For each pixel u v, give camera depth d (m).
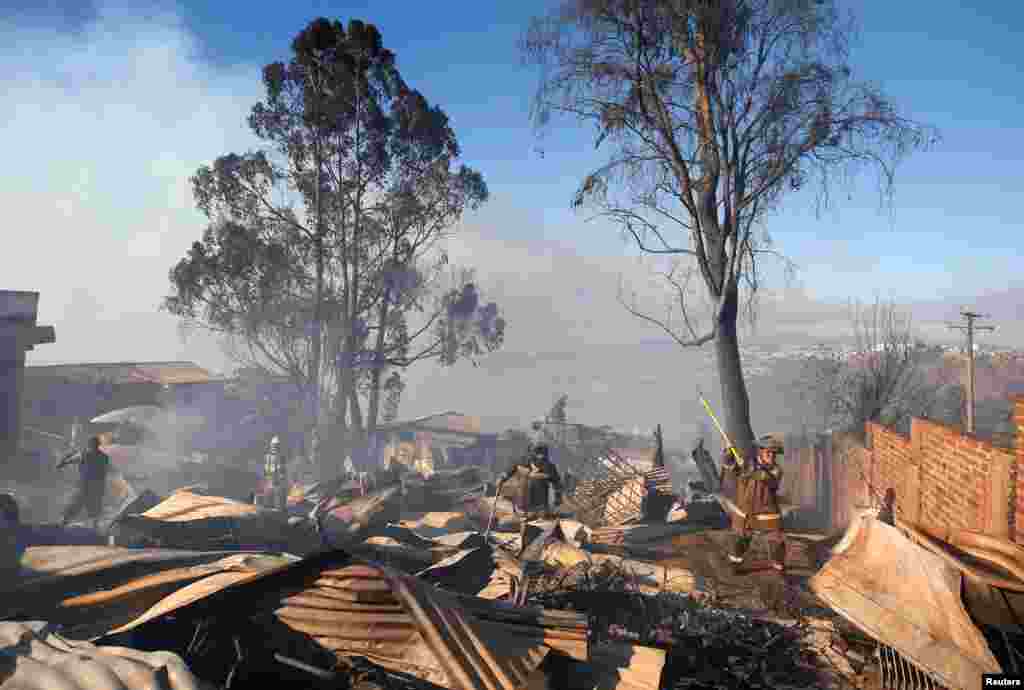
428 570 6.85
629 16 18.05
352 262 36.97
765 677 5.25
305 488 17.81
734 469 8.71
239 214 37.22
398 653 4.25
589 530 10.27
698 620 6.27
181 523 8.31
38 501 16.53
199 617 4.48
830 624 6.34
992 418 42.62
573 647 4.51
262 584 4.58
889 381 17.41
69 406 37.09
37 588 5.26
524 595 6.33
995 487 6.59
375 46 36.53
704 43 17.84
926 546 5.08
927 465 8.92
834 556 5.50
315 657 4.29
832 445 14.76
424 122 37.56
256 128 37.06
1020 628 4.44
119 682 3.38
